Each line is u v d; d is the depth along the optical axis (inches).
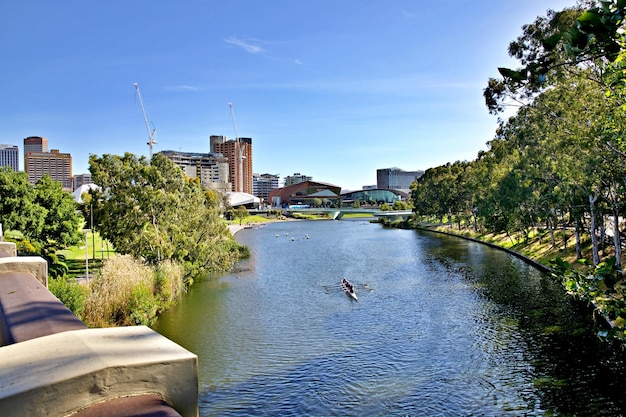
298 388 835.4
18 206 1716.3
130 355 73.0
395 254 2637.8
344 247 3112.7
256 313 1352.1
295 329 1192.2
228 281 1865.2
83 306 1011.9
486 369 896.3
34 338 86.1
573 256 1872.5
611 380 815.7
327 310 1378.0
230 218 6284.5
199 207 1936.5
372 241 3489.2
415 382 851.4
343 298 1529.3
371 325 1215.6
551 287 1560.0
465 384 835.4
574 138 1144.8
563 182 1545.3
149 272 1395.2
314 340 1103.0
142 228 1578.5
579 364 891.4
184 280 1702.8
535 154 1665.8
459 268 2052.2
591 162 1194.0
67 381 62.1
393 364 940.0
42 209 1808.6
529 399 768.3
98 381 66.2
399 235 4003.4
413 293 1573.6
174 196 1651.1
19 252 1453.0
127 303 1184.2
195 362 76.6
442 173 4276.6
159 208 1649.9
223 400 791.1
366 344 1066.7
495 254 2486.5
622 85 409.4
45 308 112.6
